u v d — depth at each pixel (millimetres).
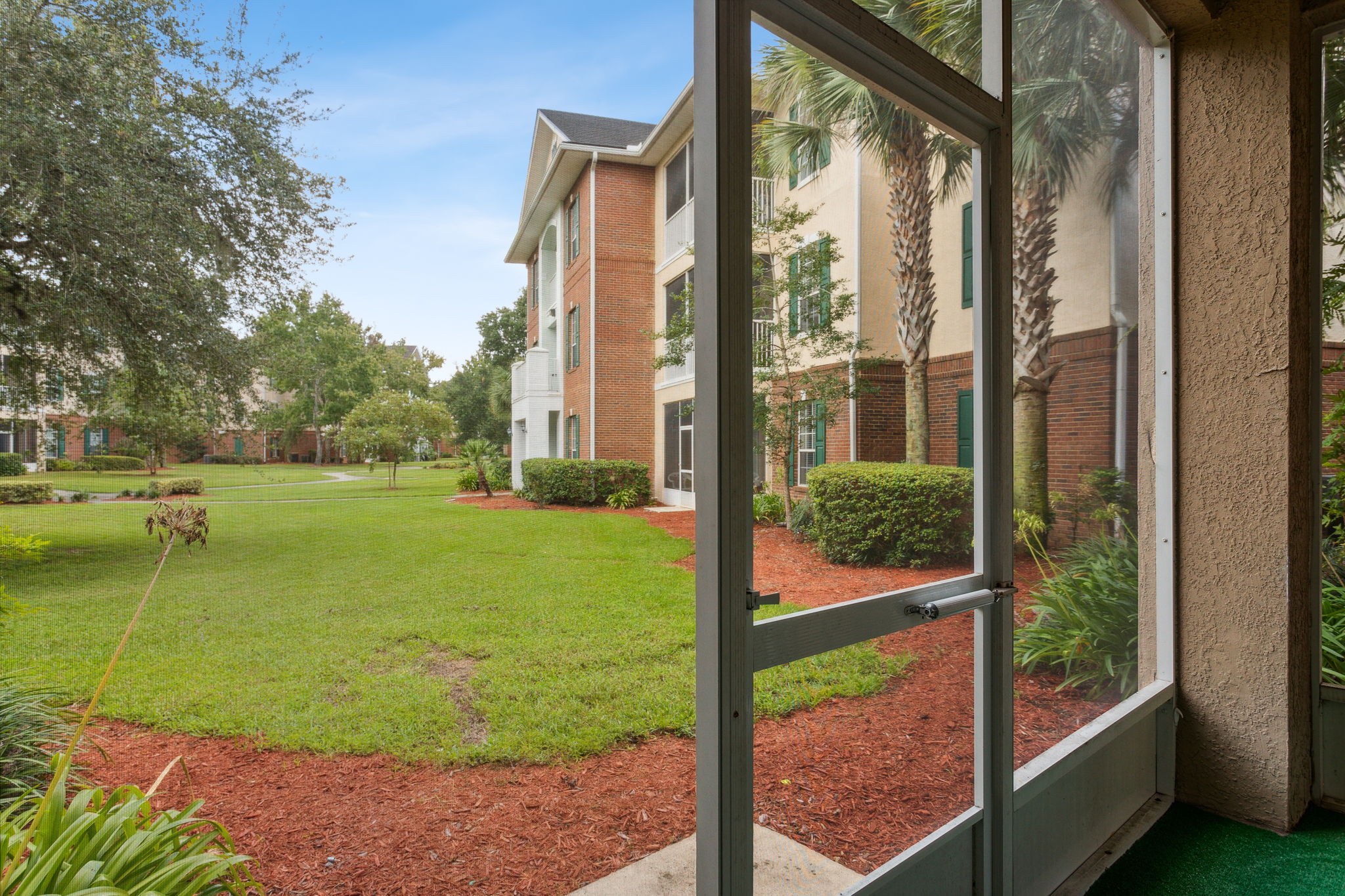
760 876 1159
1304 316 2277
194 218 6809
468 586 6789
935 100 1467
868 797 1307
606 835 2389
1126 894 1844
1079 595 2121
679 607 5938
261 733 3268
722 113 1014
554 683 3990
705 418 1037
